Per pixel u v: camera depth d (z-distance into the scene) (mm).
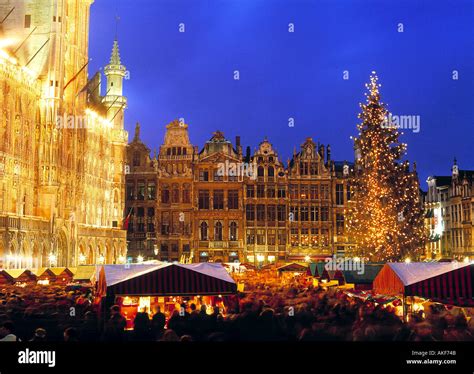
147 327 13992
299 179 90062
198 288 18922
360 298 25531
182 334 13641
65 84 69438
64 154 67500
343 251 88375
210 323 13859
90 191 78188
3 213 53438
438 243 91938
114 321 13898
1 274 39438
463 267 17906
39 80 64938
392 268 19859
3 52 55656
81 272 43219
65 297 23234
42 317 16719
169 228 88062
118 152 88062
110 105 87438
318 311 17125
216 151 90938
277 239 88750
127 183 89562
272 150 90688
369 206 59000
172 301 24375
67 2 69750
